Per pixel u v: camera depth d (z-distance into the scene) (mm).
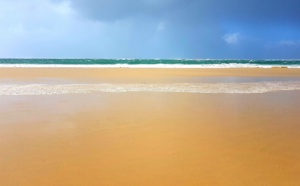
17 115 8312
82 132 6539
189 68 38812
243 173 4344
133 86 16438
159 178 4180
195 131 6660
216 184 3990
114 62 53562
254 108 9609
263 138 6109
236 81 20453
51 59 57938
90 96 12273
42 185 3941
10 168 4492
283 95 12992
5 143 5703
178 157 4996
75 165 4629
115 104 10289
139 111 9000
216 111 9062
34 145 5598
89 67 39438
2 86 15766
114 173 4344
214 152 5242
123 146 5570
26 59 57469
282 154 5141
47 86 16000
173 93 13539
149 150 5348
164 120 7738
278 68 40875
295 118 8039
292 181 4070
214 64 49094
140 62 54281
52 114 8477
